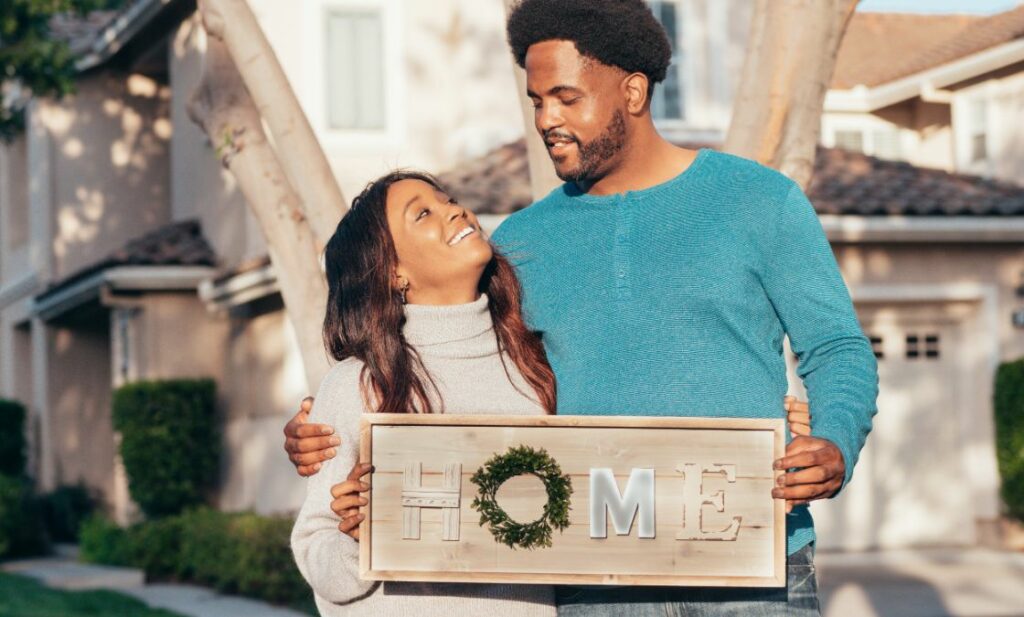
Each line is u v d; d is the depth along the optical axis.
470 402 3.54
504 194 12.60
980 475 14.18
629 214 3.57
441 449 3.37
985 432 14.18
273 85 5.32
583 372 3.55
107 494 20.41
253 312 14.80
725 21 15.80
